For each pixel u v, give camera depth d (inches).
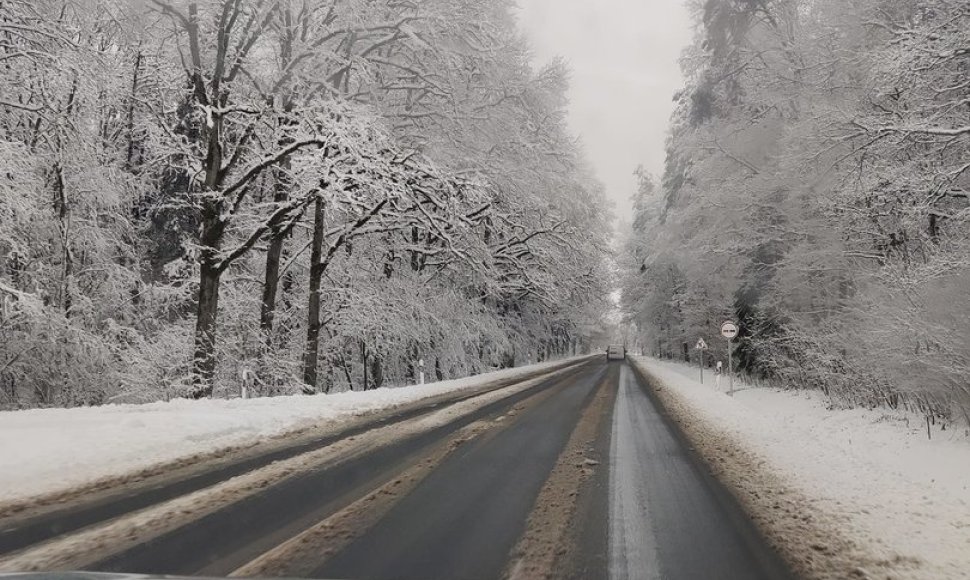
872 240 605.6
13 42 592.4
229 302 824.9
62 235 676.7
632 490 251.3
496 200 1043.9
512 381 971.9
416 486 257.3
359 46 842.2
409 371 1143.6
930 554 179.9
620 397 673.6
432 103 922.7
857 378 547.5
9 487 256.4
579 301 1487.5
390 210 831.1
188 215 858.1
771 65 818.2
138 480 271.7
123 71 740.7
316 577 157.1
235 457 322.7
